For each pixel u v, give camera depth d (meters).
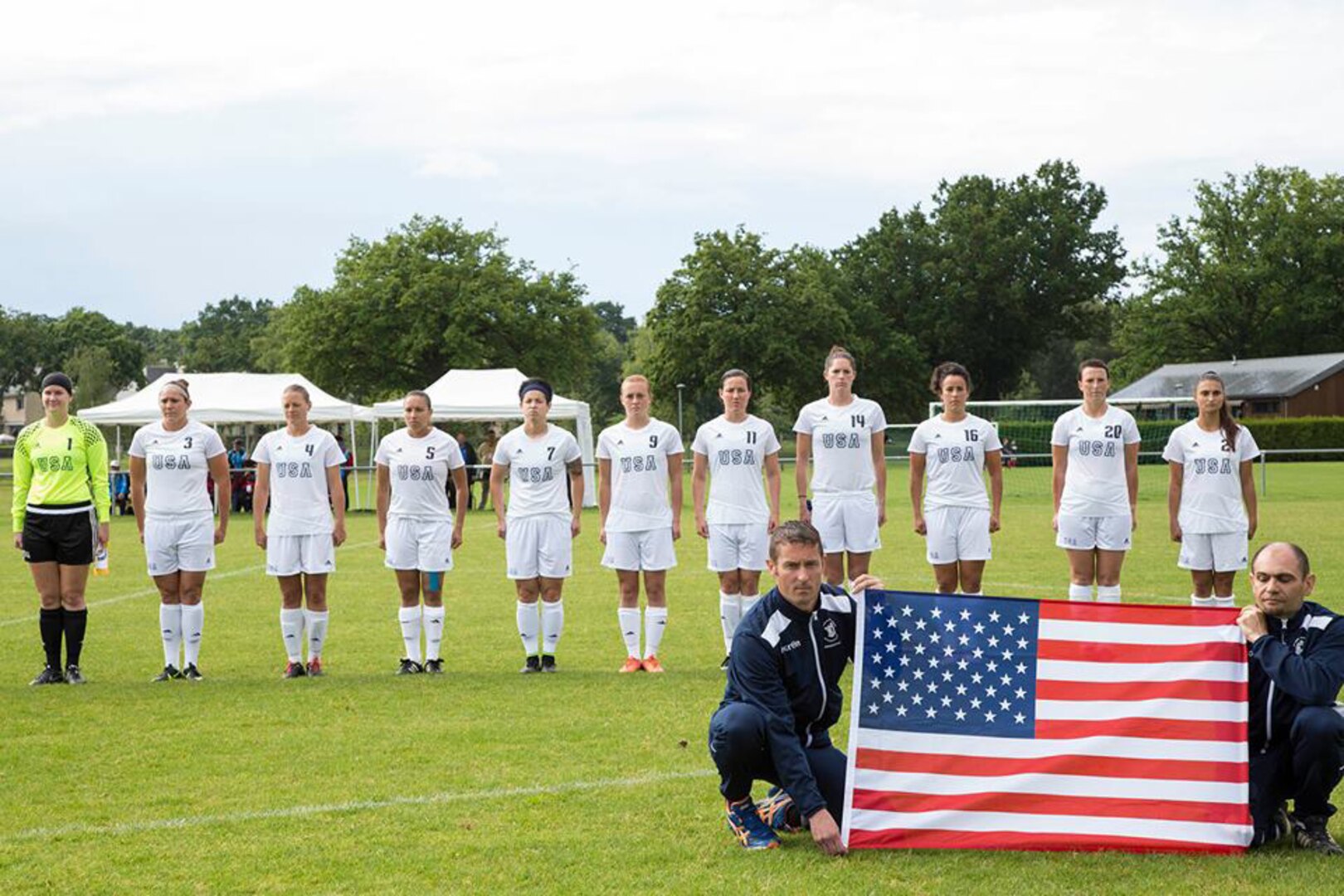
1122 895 5.02
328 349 60.38
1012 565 17.97
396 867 5.43
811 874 5.31
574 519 10.59
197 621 10.22
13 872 5.39
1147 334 86.12
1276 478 41.72
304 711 8.70
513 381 34.56
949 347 84.50
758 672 5.68
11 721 8.41
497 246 63.16
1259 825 5.70
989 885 5.15
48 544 9.90
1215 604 11.01
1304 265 83.44
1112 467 10.71
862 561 10.65
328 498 10.39
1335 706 5.50
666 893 5.09
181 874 5.36
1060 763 5.76
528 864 5.46
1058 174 85.81
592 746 7.60
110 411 30.92
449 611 14.35
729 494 10.45
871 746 5.83
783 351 67.25
